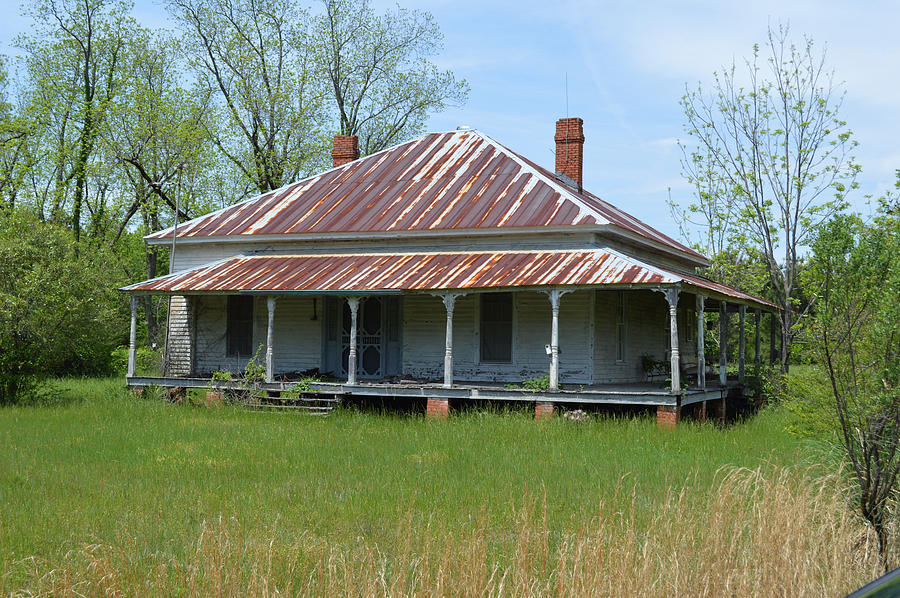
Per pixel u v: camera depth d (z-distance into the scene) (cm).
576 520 1033
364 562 844
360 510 1111
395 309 2492
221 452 1559
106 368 3656
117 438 1717
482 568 774
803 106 3016
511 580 816
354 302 2222
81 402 2406
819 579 839
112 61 4491
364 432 1853
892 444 953
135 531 1001
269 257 2602
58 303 2433
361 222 2494
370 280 2248
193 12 4434
